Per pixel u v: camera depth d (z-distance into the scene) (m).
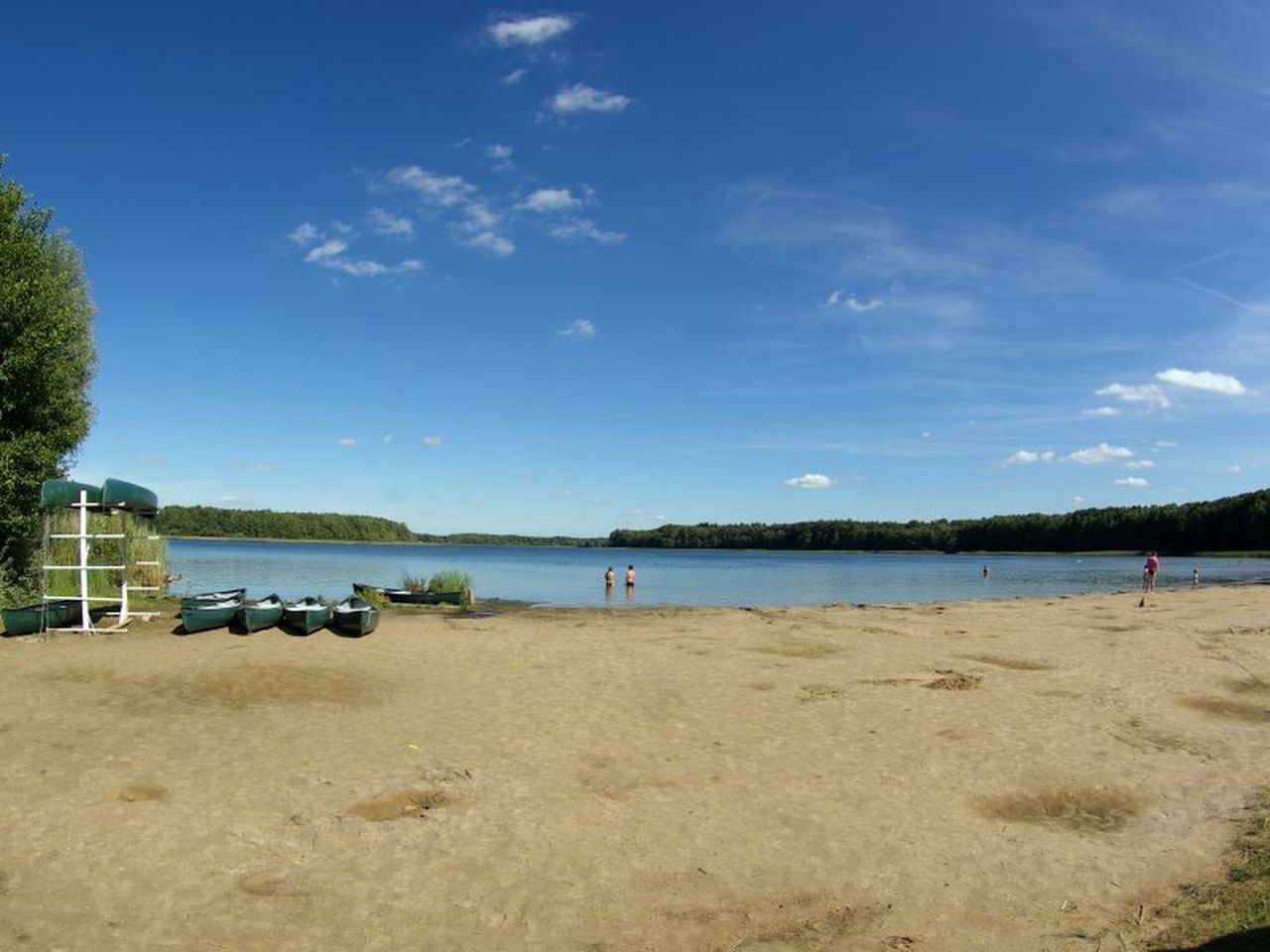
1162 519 143.00
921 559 146.25
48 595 26.12
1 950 6.39
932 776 11.42
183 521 162.25
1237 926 6.66
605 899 7.70
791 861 8.66
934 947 6.84
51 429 26.11
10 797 9.65
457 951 6.70
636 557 151.38
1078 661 21.00
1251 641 25.16
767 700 15.90
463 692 16.22
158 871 7.92
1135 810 10.31
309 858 8.37
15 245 25.12
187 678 16.56
